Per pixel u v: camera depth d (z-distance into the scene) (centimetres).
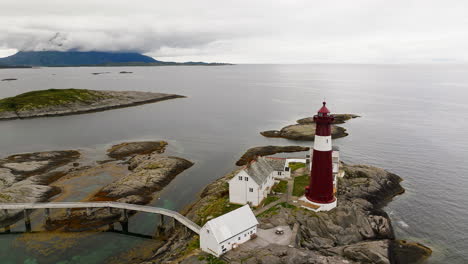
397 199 7025
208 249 4509
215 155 10269
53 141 11831
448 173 8456
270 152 10344
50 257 5022
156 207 6378
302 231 5178
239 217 4731
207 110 18725
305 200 5975
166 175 8156
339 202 6259
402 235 5647
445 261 4922
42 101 17588
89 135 12762
